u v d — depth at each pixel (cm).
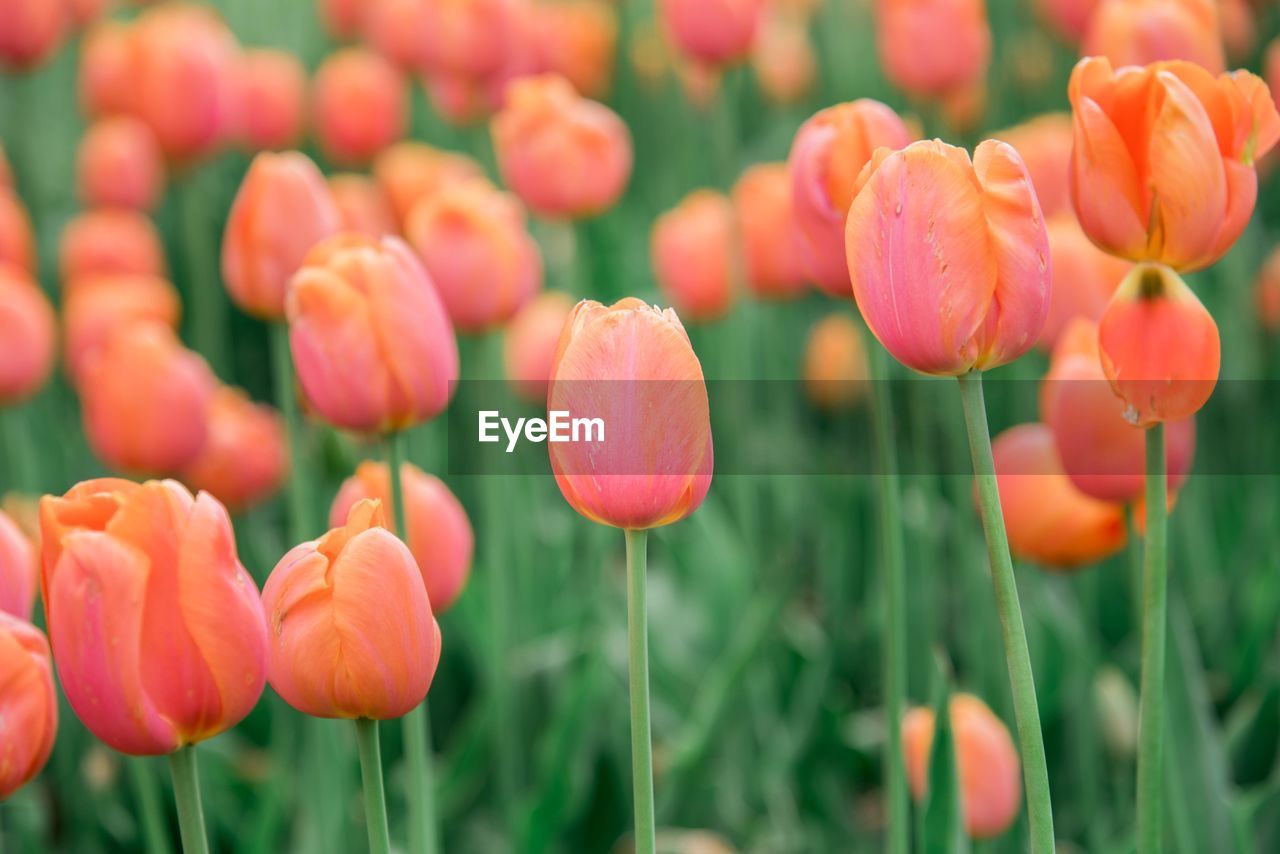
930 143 94
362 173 312
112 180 255
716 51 193
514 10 208
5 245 206
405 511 117
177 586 94
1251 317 223
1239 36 224
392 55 263
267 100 286
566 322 97
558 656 174
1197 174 98
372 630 96
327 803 133
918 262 94
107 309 196
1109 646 188
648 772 97
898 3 179
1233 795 147
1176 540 185
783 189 179
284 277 130
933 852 118
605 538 194
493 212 142
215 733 95
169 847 162
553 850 162
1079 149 99
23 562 105
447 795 159
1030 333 95
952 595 194
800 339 272
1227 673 174
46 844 170
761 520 234
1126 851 129
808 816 166
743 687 167
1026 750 95
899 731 119
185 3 374
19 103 286
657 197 318
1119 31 116
